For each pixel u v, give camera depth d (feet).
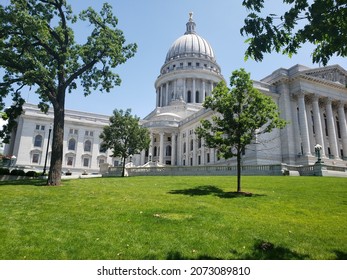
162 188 69.82
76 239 28.32
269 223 36.24
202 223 34.99
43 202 47.65
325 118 209.05
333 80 201.67
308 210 44.78
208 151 219.82
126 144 135.03
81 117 278.26
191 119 246.68
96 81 92.27
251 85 64.08
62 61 80.79
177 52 358.43
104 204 46.55
